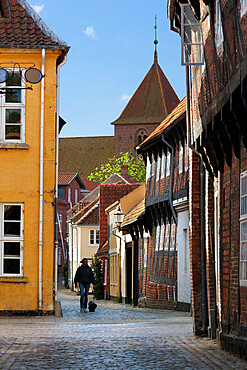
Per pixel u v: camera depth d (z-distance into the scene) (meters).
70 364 10.41
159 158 31.02
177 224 27.72
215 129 12.31
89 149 151.62
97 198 74.94
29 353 11.74
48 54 22.25
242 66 9.95
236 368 9.72
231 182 12.33
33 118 22.27
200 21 14.33
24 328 17.56
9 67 22.17
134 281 37.12
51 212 22.05
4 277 21.84
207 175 15.15
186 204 25.83
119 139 120.62
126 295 40.88
